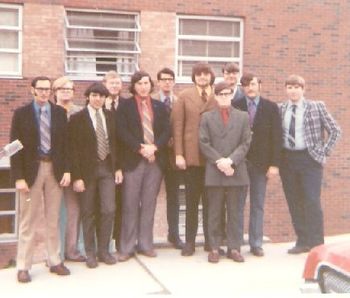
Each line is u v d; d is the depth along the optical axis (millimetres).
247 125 6469
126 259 6664
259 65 13219
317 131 6918
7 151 5344
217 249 6645
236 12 13023
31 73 12141
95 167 6227
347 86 13711
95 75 12586
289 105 6969
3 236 12625
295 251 7109
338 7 13555
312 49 13469
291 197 7109
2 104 12039
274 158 6789
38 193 5957
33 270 6391
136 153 6543
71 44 12422
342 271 3775
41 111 5918
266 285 5852
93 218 6391
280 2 13227
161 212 12398
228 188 6512
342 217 13805
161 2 12664
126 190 6602
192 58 13039
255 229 6961
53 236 6188
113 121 6391
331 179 13828
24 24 12039
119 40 12641
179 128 6625
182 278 6062
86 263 6520
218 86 6375
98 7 12344
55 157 5965
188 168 6723
